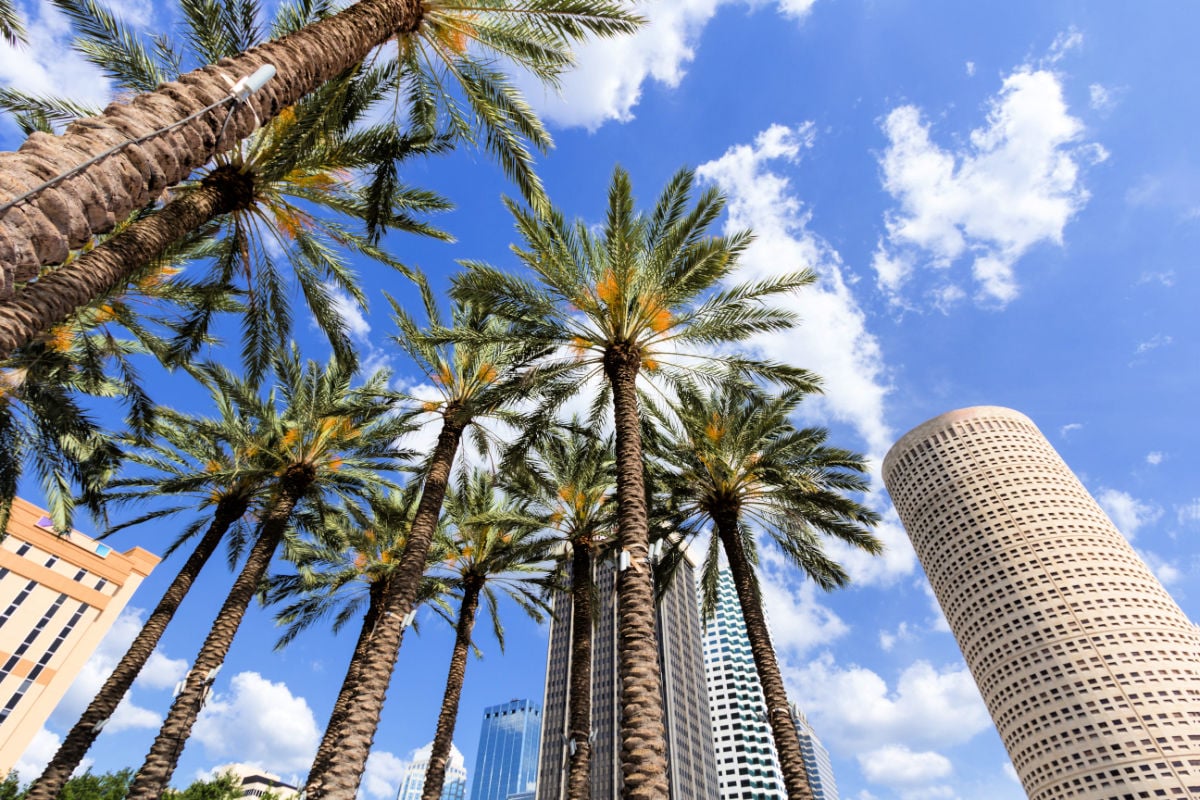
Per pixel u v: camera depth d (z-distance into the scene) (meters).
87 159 5.62
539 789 116.62
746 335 16.47
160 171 6.32
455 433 20.20
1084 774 95.69
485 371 20.70
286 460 22.20
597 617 23.48
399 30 10.54
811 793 16.05
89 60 12.18
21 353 14.07
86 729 17.33
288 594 29.25
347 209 14.23
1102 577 109.94
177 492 22.88
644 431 20.78
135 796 15.32
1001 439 134.25
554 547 25.89
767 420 20.17
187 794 36.47
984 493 127.12
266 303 15.53
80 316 14.92
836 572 22.27
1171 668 98.06
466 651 24.25
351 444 22.50
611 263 15.68
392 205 15.10
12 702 51.66
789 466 21.55
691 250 15.22
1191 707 93.81
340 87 12.41
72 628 57.03
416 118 13.63
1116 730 95.50
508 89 13.12
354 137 13.59
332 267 15.51
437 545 26.34
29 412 15.55
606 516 24.47
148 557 64.75
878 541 20.66
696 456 20.88
